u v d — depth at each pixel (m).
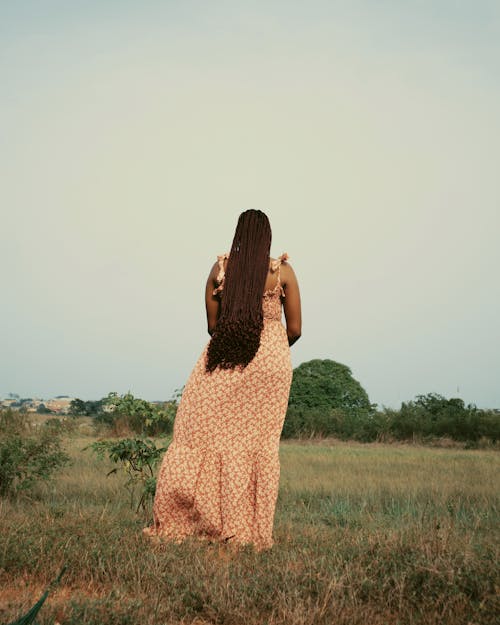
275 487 5.30
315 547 5.08
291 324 5.56
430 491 10.57
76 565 4.43
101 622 3.35
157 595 3.83
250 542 5.18
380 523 7.12
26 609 3.48
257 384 5.32
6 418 13.44
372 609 3.67
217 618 3.64
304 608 3.60
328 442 29.36
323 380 39.59
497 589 3.73
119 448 7.13
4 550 4.48
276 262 5.45
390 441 29.47
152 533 5.34
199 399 5.37
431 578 3.93
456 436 29.30
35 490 9.76
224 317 5.35
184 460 5.31
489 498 9.81
